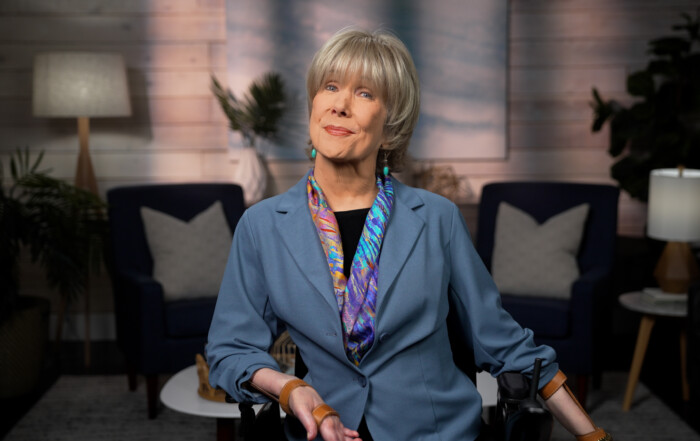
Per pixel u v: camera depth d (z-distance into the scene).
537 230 3.78
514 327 1.35
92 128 4.50
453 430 1.31
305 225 1.31
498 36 4.48
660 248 4.22
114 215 3.76
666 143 4.21
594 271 3.60
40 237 3.58
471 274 1.35
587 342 3.31
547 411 1.23
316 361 1.29
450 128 4.54
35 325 3.62
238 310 1.35
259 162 4.34
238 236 1.37
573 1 4.50
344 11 4.42
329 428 1.12
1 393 3.57
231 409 2.50
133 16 4.44
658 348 4.34
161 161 4.54
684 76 4.23
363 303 1.26
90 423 3.29
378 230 1.29
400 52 1.31
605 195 3.83
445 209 1.38
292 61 4.45
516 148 4.60
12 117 4.46
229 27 4.42
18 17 4.41
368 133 1.28
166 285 3.63
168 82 4.49
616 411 3.39
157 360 3.34
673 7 4.50
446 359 1.34
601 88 4.56
